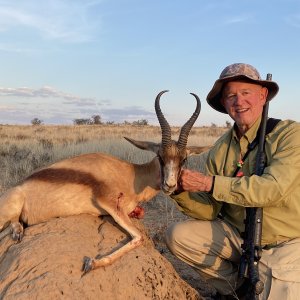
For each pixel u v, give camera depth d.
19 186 1.62
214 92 1.63
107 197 1.58
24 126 14.11
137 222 1.71
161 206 3.11
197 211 1.67
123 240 1.49
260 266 1.47
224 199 1.45
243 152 1.59
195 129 11.87
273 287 1.42
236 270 1.69
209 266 1.69
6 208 1.58
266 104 1.55
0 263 1.42
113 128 12.53
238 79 1.54
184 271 2.06
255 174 1.48
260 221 1.45
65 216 1.58
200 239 1.67
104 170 1.63
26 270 1.30
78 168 1.61
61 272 1.28
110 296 1.31
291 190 1.44
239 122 1.56
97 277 1.32
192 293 1.55
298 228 1.49
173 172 1.56
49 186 1.58
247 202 1.42
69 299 1.24
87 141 6.63
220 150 1.67
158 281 1.40
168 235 1.72
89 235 1.47
